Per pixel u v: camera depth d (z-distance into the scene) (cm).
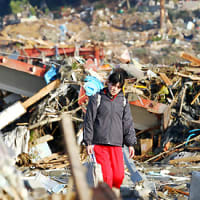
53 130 2147
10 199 493
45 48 3319
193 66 2425
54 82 2133
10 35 9150
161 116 2105
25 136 1969
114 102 1037
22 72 2352
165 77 2222
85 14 11712
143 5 11912
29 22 10712
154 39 7175
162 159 1947
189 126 2070
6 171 462
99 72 2275
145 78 2212
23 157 1902
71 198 546
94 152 1048
